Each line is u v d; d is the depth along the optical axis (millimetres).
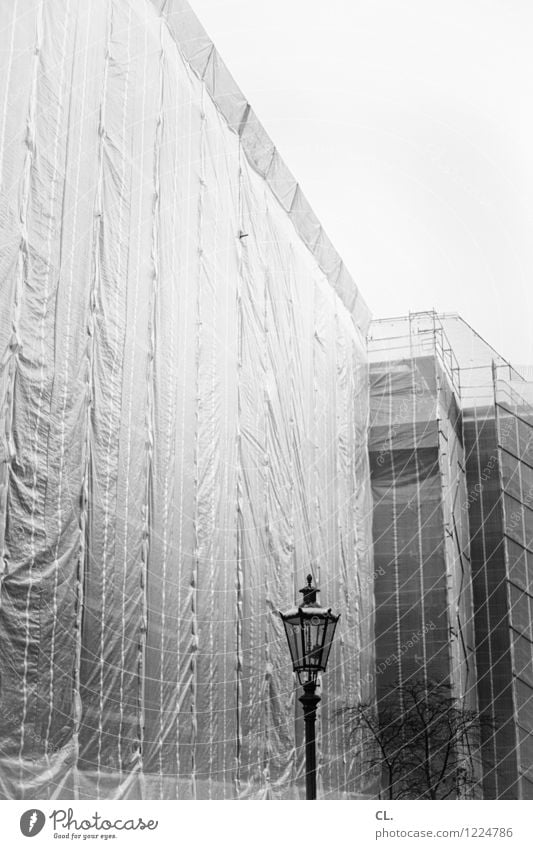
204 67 22844
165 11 20969
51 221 15844
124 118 18750
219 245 22797
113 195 18016
